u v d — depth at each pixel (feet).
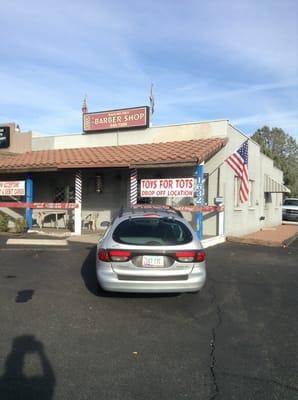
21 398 12.62
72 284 26.48
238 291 26.08
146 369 14.70
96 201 57.72
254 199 69.62
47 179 61.31
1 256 35.65
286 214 108.88
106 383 13.62
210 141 50.83
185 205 50.42
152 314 20.95
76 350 16.26
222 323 19.85
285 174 194.18
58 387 13.32
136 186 48.98
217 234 50.85
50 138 66.33
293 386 13.61
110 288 21.57
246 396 12.92
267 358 15.80
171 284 21.48
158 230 22.56
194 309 22.00
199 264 21.90
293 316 21.16
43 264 32.48
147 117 58.80
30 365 14.87
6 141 63.93
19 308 21.49
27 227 52.60
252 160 67.31
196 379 13.99
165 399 12.68
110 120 61.46
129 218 23.54
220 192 51.60
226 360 15.57
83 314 20.70
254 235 60.90
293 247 49.16
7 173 59.36
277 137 244.63
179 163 44.98
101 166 48.57
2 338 17.38
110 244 21.89
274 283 28.53
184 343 17.21
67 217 57.88
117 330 18.58
